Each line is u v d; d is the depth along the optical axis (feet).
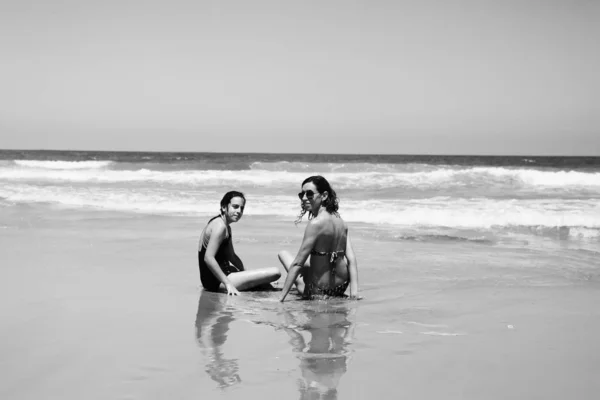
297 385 10.90
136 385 10.87
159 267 24.16
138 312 16.90
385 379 11.25
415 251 28.17
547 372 11.69
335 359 12.53
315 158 270.67
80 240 31.09
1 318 15.94
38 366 11.96
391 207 45.68
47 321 15.70
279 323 15.75
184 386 10.82
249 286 20.39
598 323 15.60
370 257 26.58
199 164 110.42
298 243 30.04
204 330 14.94
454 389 10.77
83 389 10.66
